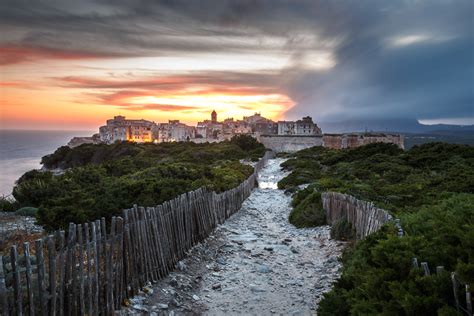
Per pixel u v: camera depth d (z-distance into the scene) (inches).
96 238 232.5
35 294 198.1
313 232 543.8
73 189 639.1
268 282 334.6
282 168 1793.8
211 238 471.2
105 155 2511.1
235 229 561.9
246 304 286.5
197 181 695.7
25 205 599.5
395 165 962.7
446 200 324.5
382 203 475.8
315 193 675.4
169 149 2437.3
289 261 401.7
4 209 590.6
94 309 226.5
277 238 514.6
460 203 288.0
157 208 318.0
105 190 512.4
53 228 384.2
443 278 155.9
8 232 407.5
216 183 760.3
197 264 370.3
